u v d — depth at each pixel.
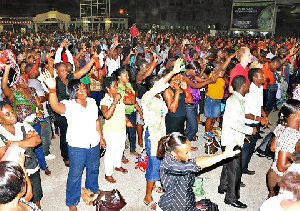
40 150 4.85
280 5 29.77
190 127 5.73
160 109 3.88
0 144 2.92
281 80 8.70
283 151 2.94
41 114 4.62
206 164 2.64
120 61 9.95
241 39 21.20
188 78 5.27
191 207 2.73
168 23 52.50
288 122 3.00
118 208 3.98
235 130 3.84
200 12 46.19
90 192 4.32
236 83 3.79
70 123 3.68
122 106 4.49
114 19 44.72
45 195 4.45
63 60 7.41
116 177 4.98
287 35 30.86
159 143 2.75
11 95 4.18
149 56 10.23
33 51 9.24
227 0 41.56
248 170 5.18
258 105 4.28
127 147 6.18
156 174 4.01
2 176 1.75
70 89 3.60
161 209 2.77
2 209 1.79
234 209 4.16
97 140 3.95
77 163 3.80
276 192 3.32
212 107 6.04
